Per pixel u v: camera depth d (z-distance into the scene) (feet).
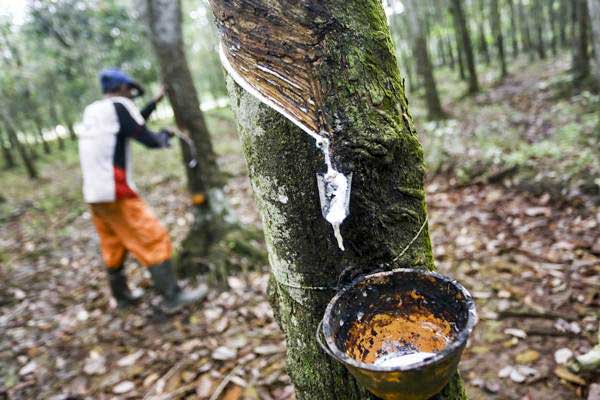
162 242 10.80
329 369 3.99
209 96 92.17
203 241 13.08
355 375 3.05
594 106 21.36
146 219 10.62
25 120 44.62
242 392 7.95
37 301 13.08
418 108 37.35
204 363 8.95
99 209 10.44
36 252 17.65
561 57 43.32
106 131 9.95
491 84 40.60
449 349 2.77
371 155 3.34
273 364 8.55
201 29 57.62
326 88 3.22
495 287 9.95
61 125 55.26
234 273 12.38
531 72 40.52
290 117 3.31
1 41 34.14
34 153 45.73
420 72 30.40
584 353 7.58
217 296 11.58
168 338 10.07
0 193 30.22
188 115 12.61
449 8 46.73
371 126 3.32
